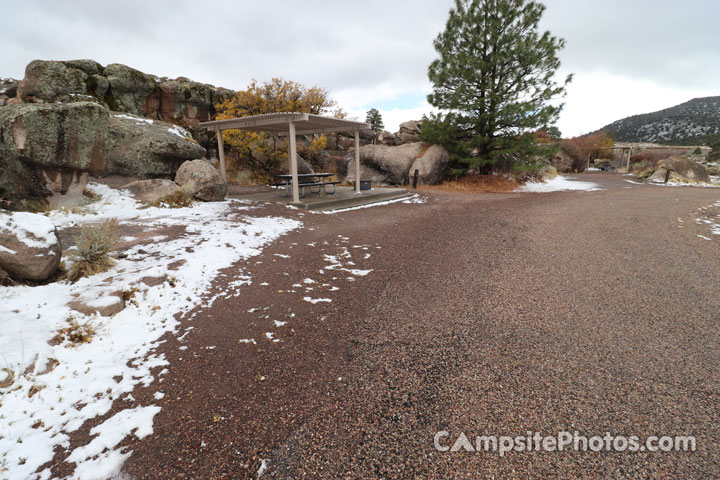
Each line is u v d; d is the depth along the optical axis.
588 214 9.40
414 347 3.05
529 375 2.64
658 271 4.93
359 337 3.23
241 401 2.41
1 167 5.67
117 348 2.95
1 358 2.53
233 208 8.51
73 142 6.56
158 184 8.28
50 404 2.32
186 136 11.24
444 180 17.75
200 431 2.15
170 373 2.69
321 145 14.94
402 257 5.66
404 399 2.41
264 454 1.98
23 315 3.04
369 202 11.28
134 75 13.26
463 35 14.77
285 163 16.03
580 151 33.09
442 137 15.88
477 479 1.80
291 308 3.79
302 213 8.90
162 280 4.06
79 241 4.02
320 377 2.66
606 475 1.81
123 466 1.91
